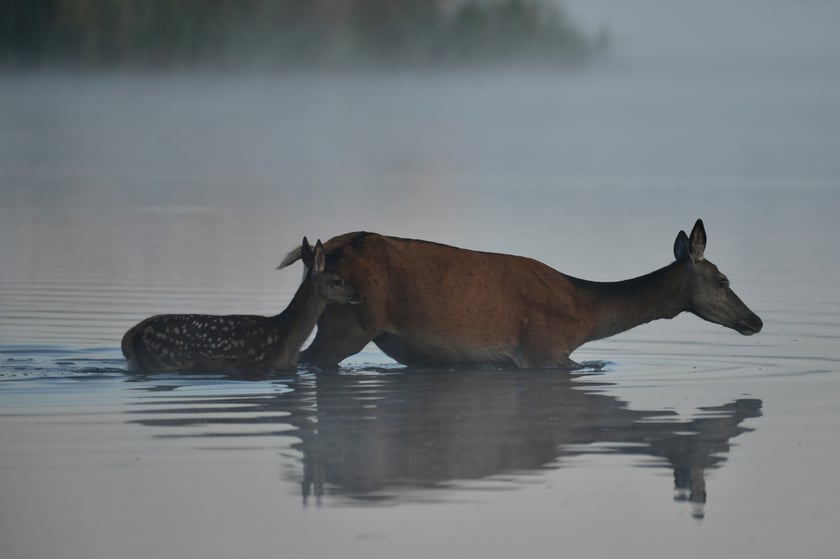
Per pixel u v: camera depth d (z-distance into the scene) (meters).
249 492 33.75
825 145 177.25
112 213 102.06
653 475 35.47
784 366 49.94
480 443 38.38
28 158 156.25
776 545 30.70
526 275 49.75
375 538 30.64
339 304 49.03
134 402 42.97
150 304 62.19
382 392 45.12
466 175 137.62
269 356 48.44
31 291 65.81
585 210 104.50
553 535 31.05
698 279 50.31
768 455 37.41
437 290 48.84
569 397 44.53
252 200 112.44
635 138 191.75
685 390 45.66
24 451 37.09
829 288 67.00
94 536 30.75
